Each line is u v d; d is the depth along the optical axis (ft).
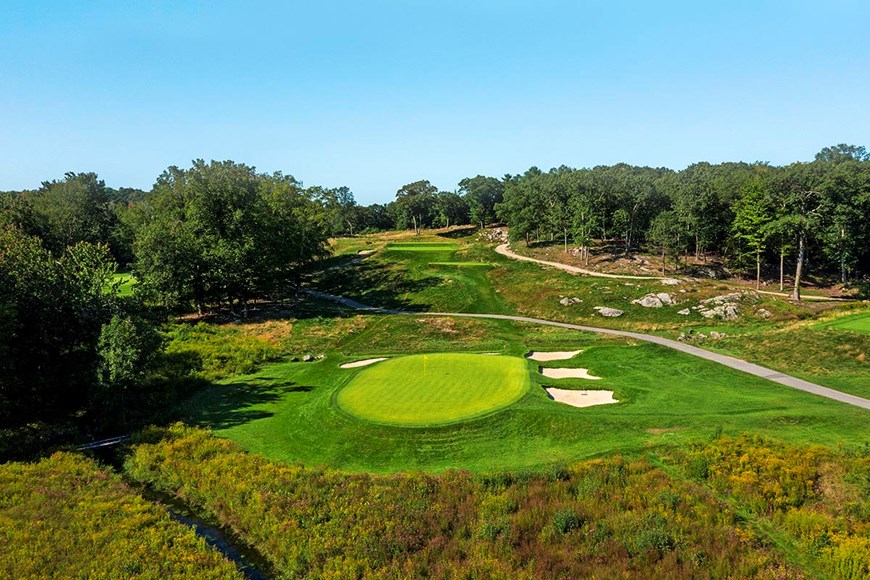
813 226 234.17
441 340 200.64
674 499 79.61
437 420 107.04
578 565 69.15
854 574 62.75
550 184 379.96
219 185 242.78
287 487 88.38
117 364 121.80
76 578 67.77
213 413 127.24
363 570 69.72
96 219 373.20
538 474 89.45
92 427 123.44
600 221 343.67
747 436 96.07
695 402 118.62
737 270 300.61
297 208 301.43
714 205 312.29
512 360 149.48
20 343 130.93
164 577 68.44
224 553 76.59
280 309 250.16
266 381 150.20
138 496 90.27
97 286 142.72
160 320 187.11
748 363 149.79
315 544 73.82
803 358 145.79
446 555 72.33
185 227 225.97
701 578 65.05
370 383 130.41
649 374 142.72
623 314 226.17
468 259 344.28
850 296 258.37
